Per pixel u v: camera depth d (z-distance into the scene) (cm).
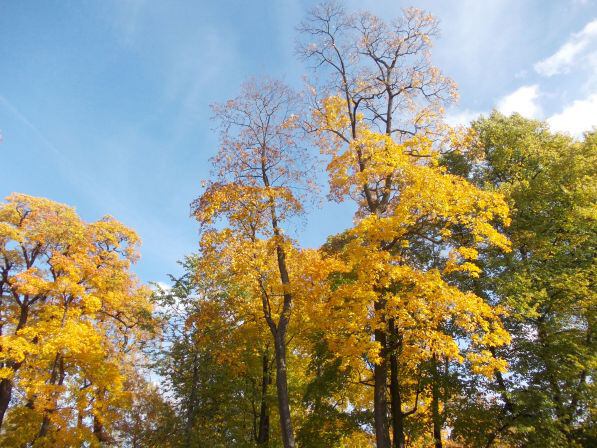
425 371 1470
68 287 1848
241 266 1321
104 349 2166
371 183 1491
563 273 1516
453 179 1251
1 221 2178
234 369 1798
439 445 1579
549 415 1319
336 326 1166
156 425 2055
